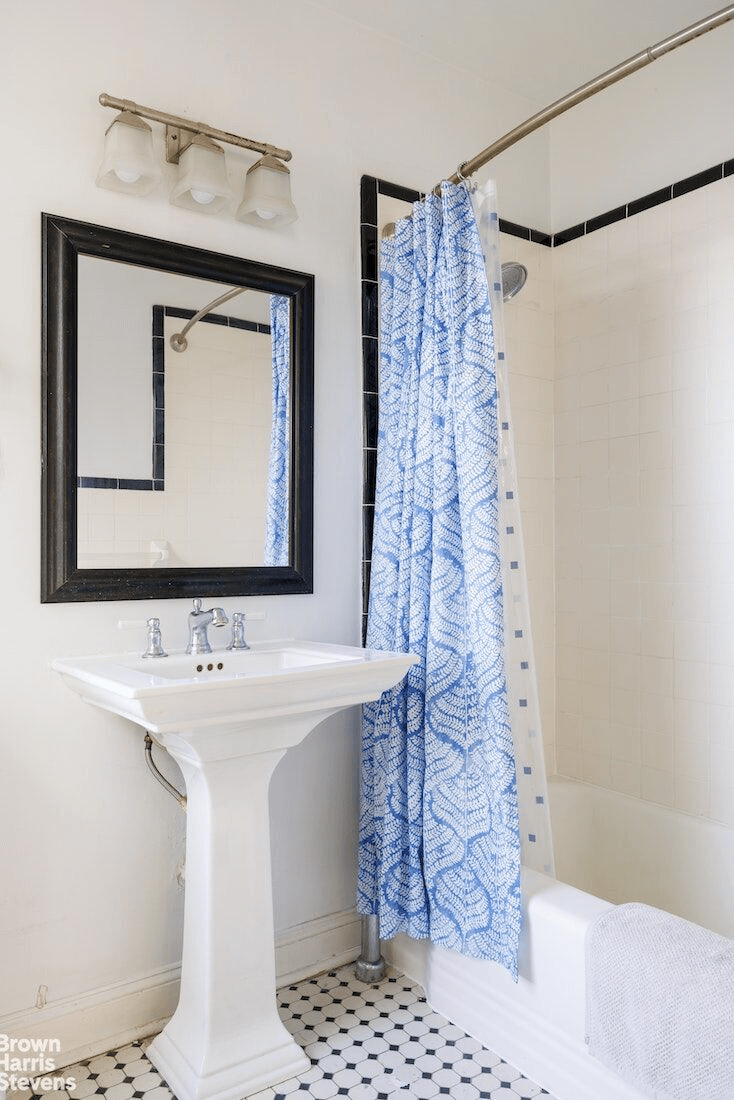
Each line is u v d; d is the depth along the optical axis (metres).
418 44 2.44
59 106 1.81
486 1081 1.73
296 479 2.17
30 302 1.77
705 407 2.32
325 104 2.26
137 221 1.92
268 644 2.10
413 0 2.23
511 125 2.72
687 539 2.37
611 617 2.61
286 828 2.18
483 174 2.64
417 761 2.02
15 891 1.76
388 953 2.27
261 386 2.13
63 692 1.82
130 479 1.91
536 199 2.80
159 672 1.80
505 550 1.91
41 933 1.79
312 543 2.21
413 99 2.46
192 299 2.02
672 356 2.42
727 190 2.28
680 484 2.39
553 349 2.81
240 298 2.10
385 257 2.26
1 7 1.74
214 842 1.71
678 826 2.34
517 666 1.91
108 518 1.88
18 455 1.75
